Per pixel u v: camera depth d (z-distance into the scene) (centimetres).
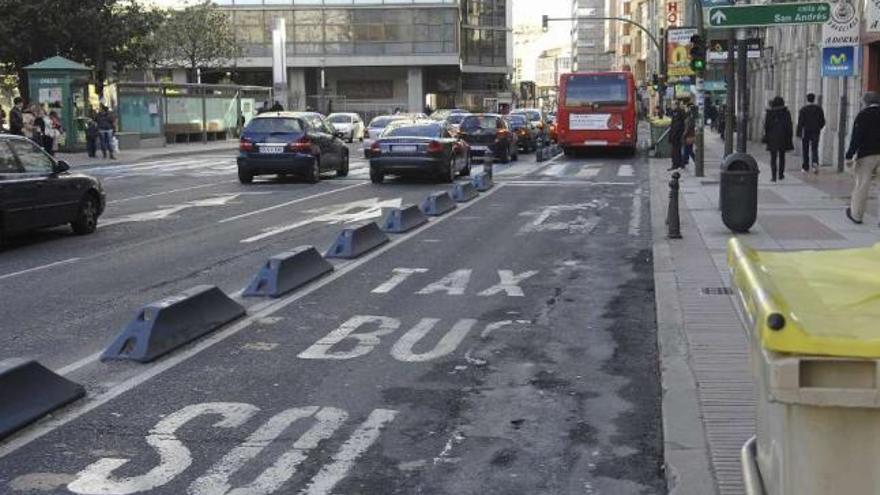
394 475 502
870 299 292
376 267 1127
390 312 888
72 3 4019
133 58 4478
